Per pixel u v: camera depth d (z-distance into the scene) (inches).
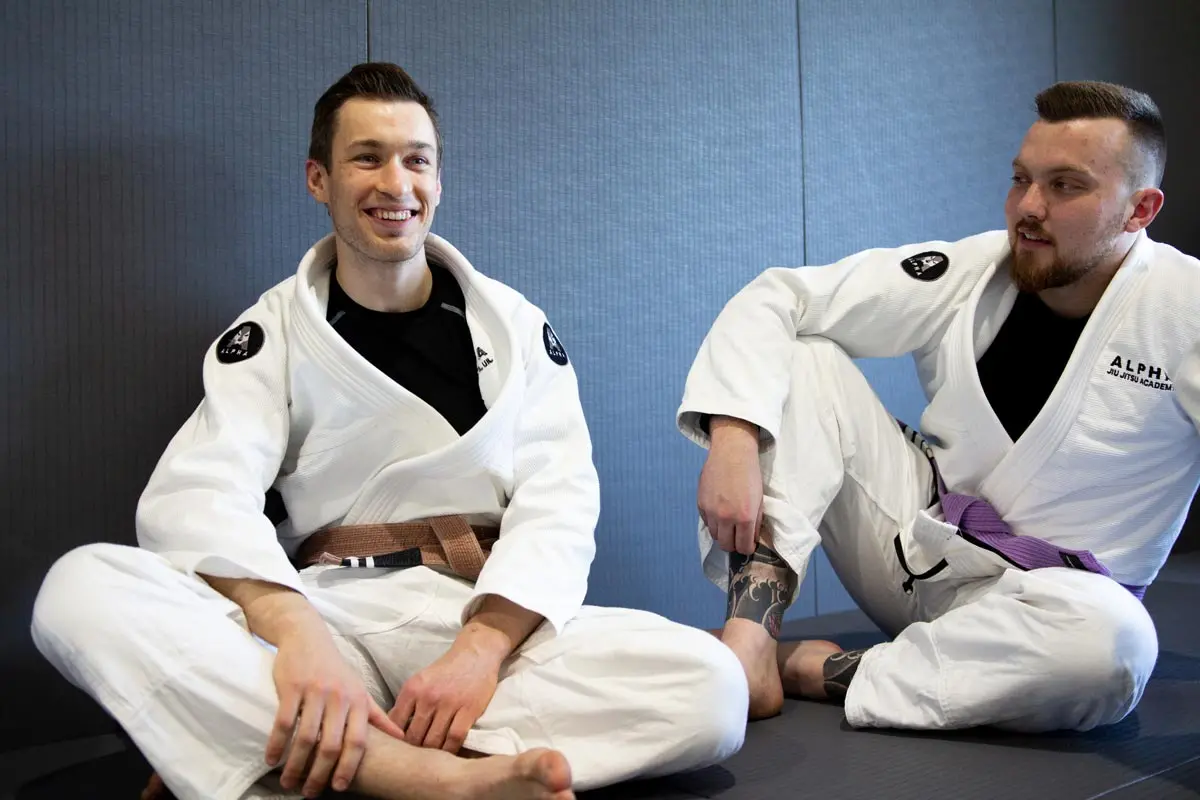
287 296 66.9
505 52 93.4
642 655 57.3
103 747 73.4
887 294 79.7
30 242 73.7
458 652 58.7
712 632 82.8
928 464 80.9
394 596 64.3
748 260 109.5
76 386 75.5
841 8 117.0
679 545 104.9
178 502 58.7
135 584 53.6
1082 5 141.8
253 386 64.1
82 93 75.3
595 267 99.0
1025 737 68.3
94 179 75.9
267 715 52.9
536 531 63.8
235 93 81.2
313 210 85.0
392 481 65.6
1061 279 71.4
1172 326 70.1
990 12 131.2
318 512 67.1
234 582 57.8
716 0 107.3
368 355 67.1
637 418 101.8
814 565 115.3
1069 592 65.5
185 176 79.4
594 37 99.0
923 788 58.7
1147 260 72.1
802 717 73.7
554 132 96.3
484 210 92.0
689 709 56.1
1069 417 71.9
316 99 84.8
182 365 79.7
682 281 104.8
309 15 84.1
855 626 107.3
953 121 127.0
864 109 118.8
